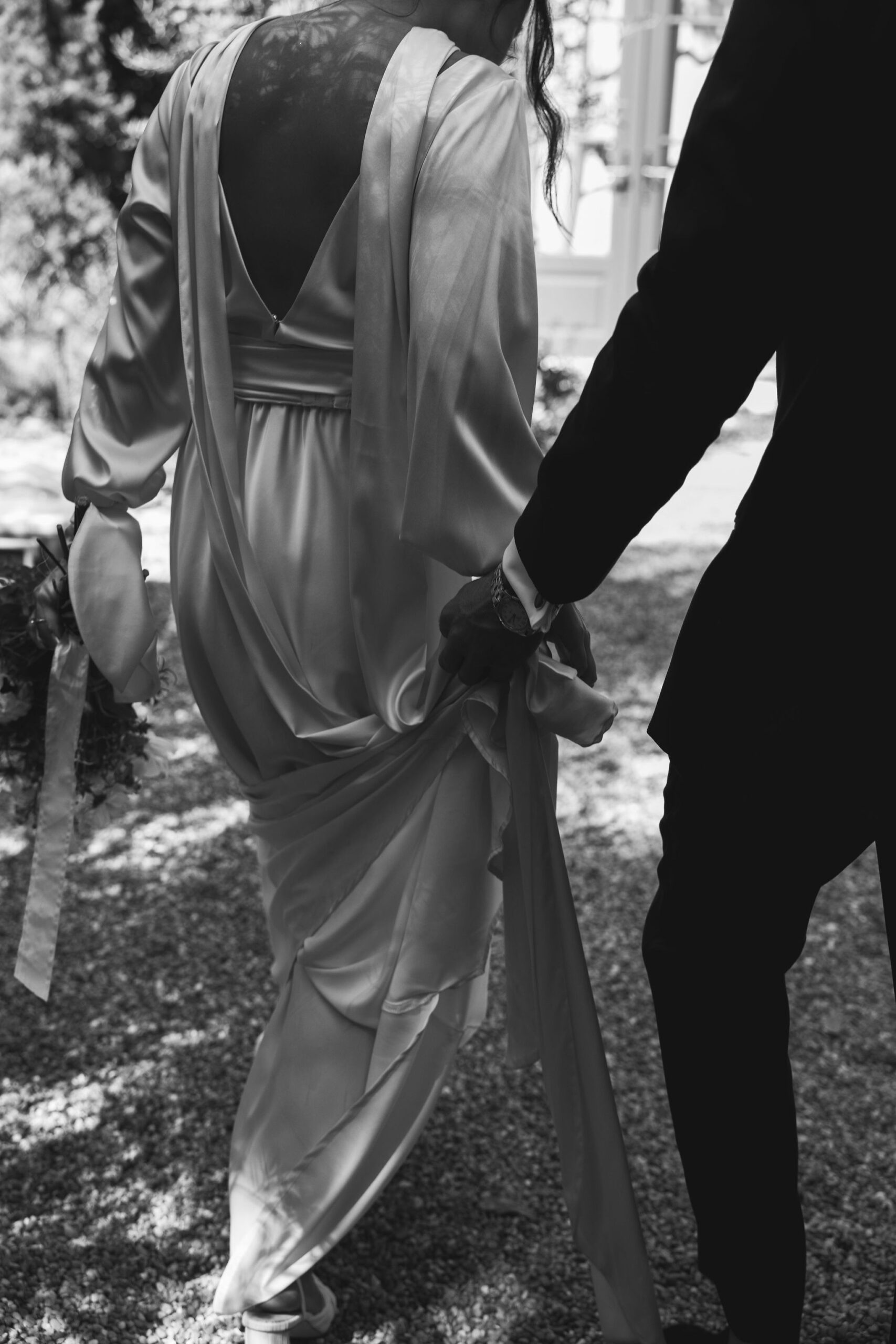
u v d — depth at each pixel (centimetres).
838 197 131
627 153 998
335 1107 185
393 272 163
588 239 1035
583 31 733
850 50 126
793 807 154
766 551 147
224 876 337
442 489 165
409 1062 182
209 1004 279
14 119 752
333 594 176
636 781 408
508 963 190
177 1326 194
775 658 149
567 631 179
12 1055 259
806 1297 203
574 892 334
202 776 401
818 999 291
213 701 189
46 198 774
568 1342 194
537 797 178
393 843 182
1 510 603
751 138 131
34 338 834
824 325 137
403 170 160
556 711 175
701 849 161
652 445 144
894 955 157
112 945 301
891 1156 238
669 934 168
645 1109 250
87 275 803
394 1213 220
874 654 142
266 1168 186
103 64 749
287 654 178
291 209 165
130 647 181
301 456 174
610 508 149
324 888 186
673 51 973
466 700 176
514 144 164
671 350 139
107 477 178
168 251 176
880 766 146
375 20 169
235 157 167
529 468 169
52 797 189
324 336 170
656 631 543
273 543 175
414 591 176
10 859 336
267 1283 183
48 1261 205
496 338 163
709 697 155
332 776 183
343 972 186
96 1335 191
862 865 359
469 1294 203
